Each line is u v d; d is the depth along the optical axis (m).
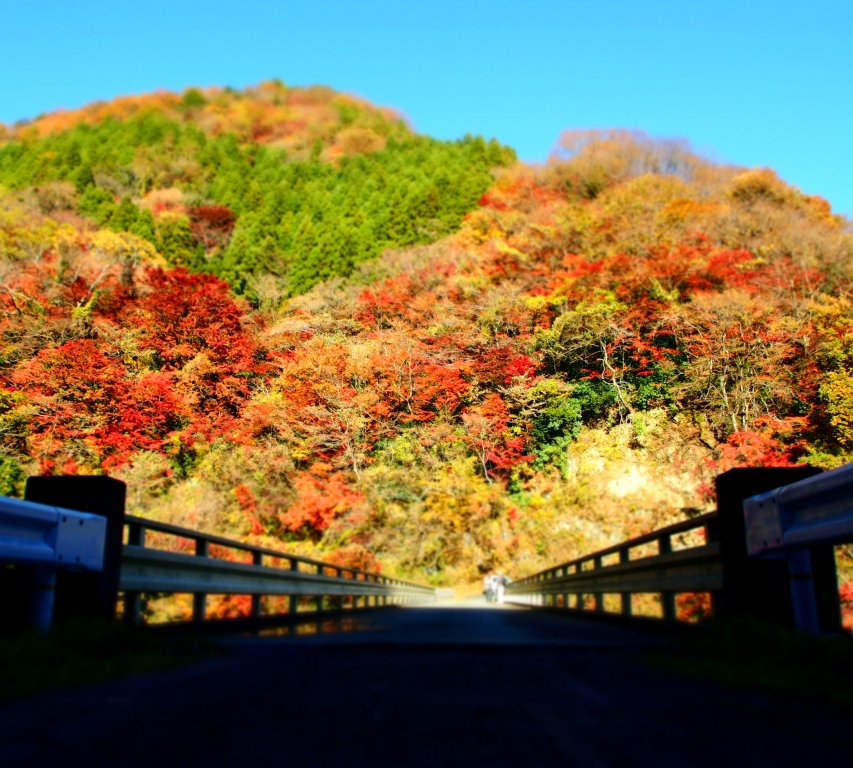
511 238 47.84
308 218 64.06
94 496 4.77
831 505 3.65
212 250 66.75
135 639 4.27
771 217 44.09
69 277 41.66
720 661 3.86
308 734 2.20
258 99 129.38
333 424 36.53
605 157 59.00
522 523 37.69
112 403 33.66
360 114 121.06
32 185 74.81
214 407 38.72
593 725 2.37
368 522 35.50
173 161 87.12
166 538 23.14
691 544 32.72
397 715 2.49
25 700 2.76
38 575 4.20
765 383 33.03
